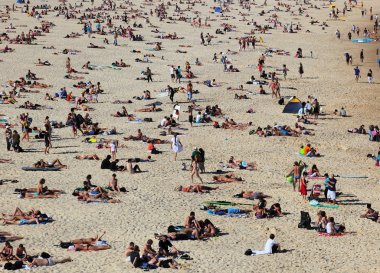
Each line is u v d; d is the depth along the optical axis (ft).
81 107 615.16
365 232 348.59
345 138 559.79
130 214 360.89
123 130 552.82
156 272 283.79
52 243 314.76
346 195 412.57
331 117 634.84
